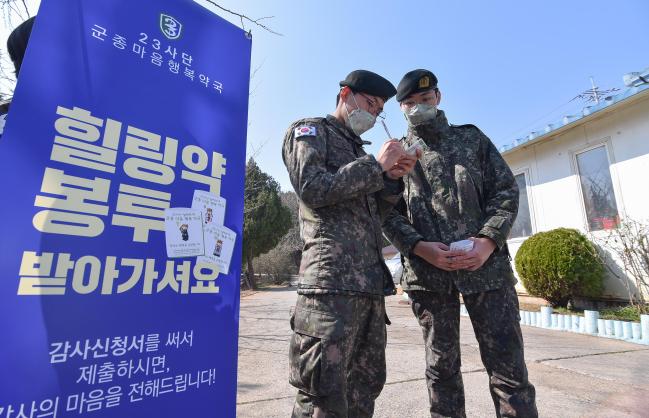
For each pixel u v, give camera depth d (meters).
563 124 6.22
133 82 1.15
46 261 0.92
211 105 1.34
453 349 1.75
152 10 1.23
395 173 1.51
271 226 17.41
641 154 5.41
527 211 7.33
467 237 1.78
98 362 0.97
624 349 3.86
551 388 2.64
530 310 6.12
